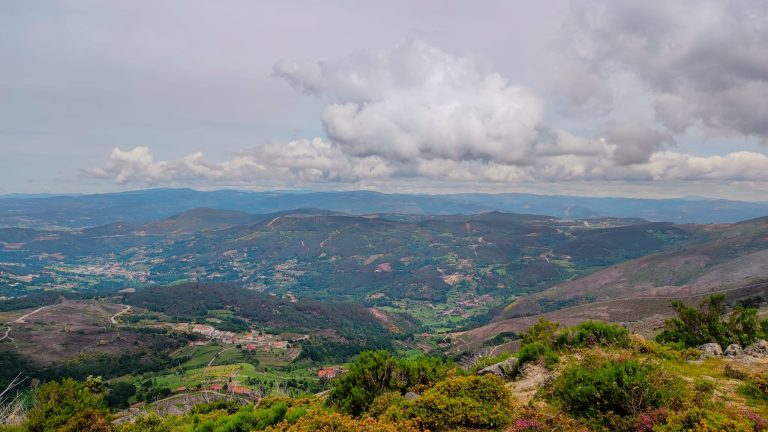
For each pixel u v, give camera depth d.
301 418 13.55
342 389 16.47
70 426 19.30
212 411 27.20
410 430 11.61
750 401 11.71
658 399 10.85
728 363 15.55
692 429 9.28
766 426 9.55
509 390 13.59
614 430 10.47
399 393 15.32
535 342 17.77
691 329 21.27
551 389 13.61
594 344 17.72
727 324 20.61
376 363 16.77
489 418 11.89
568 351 17.52
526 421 11.31
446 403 12.29
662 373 12.08
